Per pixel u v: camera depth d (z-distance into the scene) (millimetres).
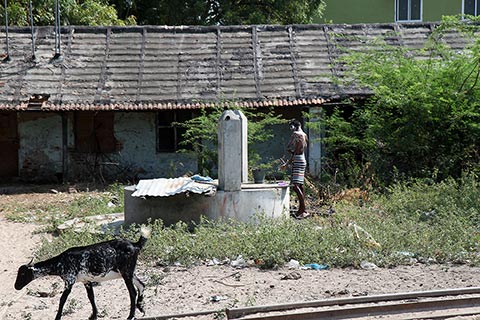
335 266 10539
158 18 33688
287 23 31797
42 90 20875
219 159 13805
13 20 26531
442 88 18281
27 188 20531
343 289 9055
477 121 18516
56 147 21953
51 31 23281
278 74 21812
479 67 18250
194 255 11086
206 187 13539
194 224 13203
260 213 13492
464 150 18328
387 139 18750
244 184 14273
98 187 20594
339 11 31906
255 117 21047
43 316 8273
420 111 18375
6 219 15695
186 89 21234
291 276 9773
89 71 21797
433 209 14219
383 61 19922
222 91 21125
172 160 22094
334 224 12781
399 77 19094
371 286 9242
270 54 22672
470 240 11297
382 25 24062
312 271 10250
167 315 7891
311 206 16031
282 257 10750
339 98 20719
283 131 21609
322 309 8000
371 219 13094
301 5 30922
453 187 15500
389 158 18750
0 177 21953
